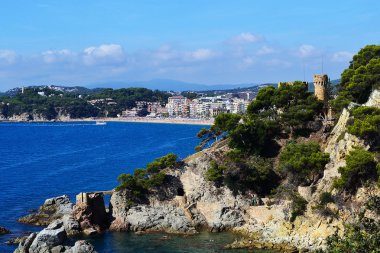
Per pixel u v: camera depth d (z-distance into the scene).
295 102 175.12
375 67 156.00
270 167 153.25
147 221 141.75
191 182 153.62
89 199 142.12
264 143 161.25
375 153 122.56
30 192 192.12
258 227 132.75
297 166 138.38
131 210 144.38
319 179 137.50
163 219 142.38
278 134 166.88
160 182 151.38
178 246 123.38
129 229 141.88
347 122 137.50
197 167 155.00
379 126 126.62
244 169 148.25
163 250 120.19
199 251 118.06
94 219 142.38
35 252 114.00
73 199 178.25
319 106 170.38
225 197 146.62
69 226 137.88
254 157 156.88
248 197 146.00
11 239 125.50
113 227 142.12
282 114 167.12
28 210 159.75
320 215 120.81
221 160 156.12
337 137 139.50
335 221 118.50
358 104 147.38
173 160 157.50
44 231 116.56
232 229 137.25
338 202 120.19
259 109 182.75
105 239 132.00
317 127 165.38
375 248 45.88
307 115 165.25
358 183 120.69
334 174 128.62
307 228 121.88
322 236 117.94
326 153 139.50
